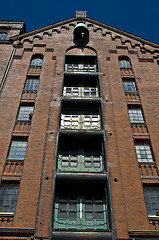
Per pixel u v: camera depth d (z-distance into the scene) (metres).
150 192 15.31
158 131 18.17
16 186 15.23
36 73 22.56
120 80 22.03
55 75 22.09
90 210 14.60
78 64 24.77
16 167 15.79
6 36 27.81
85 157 17.14
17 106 19.39
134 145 16.97
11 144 17.23
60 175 14.99
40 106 19.23
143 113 19.56
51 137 17.06
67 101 19.88
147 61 24.62
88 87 22.38
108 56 24.75
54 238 12.51
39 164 15.61
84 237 12.62
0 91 20.19
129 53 25.44
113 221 13.17
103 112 18.94
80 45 25.91
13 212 14.09
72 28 28.44
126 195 14.32
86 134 17.41
